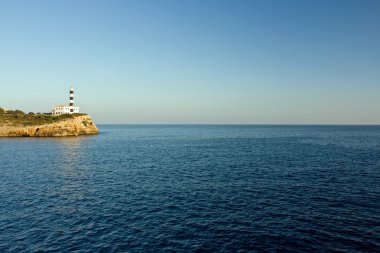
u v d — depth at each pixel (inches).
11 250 896.9
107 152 3447.3
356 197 1446.9
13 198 1440.7
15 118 5925.2
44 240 967.6
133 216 1193.4
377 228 1057.5
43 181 1830.7
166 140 5556.1
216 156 3034.0
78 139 5413.4
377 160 2669.8
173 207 1307.8
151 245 932.0
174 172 2142.0
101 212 1241.4
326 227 1069.8
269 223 1112.2
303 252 882.8
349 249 899.4
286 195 1489.9
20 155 3075.8
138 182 1808.6
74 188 1653.5
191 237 991.0
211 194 1518.2
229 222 1123.9
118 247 918.4
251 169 2236.7
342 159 2738.7
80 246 925.8
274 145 4281.5
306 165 2400.3
